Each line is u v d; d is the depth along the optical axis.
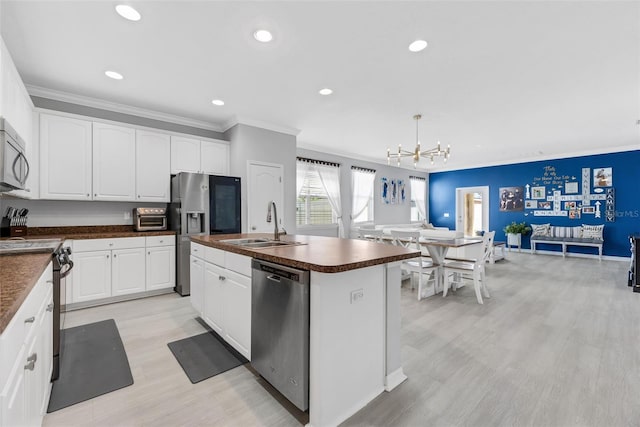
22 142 2.18
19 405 0.99
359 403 1.67
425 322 2.93
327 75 2.97
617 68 2.79
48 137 3.12
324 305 1.48
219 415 1.59
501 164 8.07
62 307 2.54
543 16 2.06
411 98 3.56
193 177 3.79
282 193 4.78
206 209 3.88
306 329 1.51
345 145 6.12
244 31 2.25
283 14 2.05
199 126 4.46
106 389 1.80
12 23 2.12
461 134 5.21
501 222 8.07
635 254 4.00
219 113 4.12
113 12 2.02
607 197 6.50
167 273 3.76
